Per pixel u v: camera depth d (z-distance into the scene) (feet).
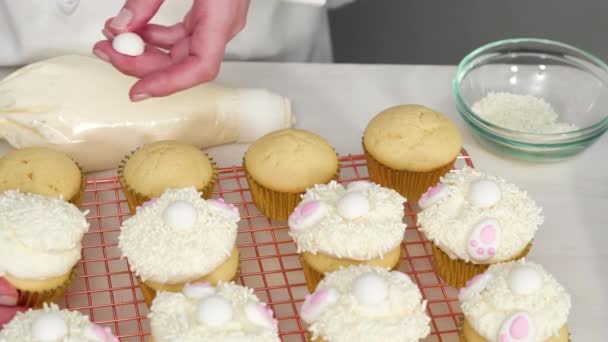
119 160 3.34
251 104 3.40
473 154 3.48
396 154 3.30
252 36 3.80
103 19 3.63
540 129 3.46
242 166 3.34
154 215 3.06
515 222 3.11
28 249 2.97
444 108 3.60
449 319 3.11
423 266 3.22
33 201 3.03
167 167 3.23
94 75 3.34
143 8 3.12
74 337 2.84
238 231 3.28
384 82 3.68
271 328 2.90
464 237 3.10
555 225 3.31
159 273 3.00
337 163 3.33
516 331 2.89
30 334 2.83
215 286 2.99
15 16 3.56
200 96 3.37
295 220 3.10
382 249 3.06
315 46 4.06
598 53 4.75
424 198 3.17
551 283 2.97
